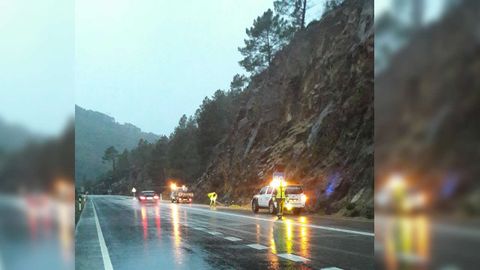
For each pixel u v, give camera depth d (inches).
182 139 4168.3
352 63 1322.6
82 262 418.0
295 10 2578.7
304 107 1798.7
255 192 1846.7
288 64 2107.5
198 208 1662.2
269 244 527.5
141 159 6102.4
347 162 1201.4
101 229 761.0
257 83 2652.6
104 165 7352.4
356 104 1243.8
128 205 2075.5
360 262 388.5
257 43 2751.0
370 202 980.6
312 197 1250.0
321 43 1835.6
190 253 467.5
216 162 2883.9
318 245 504.1
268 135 2042.3
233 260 416.8
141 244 548.7
